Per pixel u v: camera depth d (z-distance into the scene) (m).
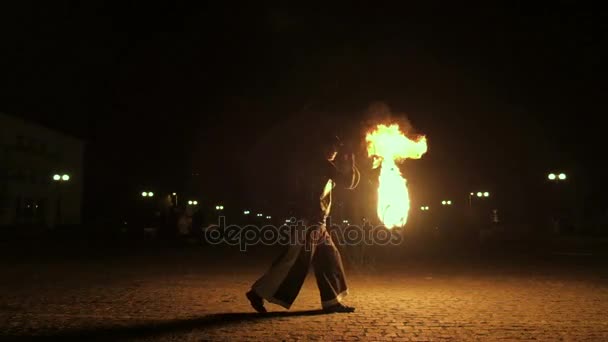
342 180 7.62
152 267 14.55
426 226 43.03
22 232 32.09
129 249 22.62
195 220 29.61
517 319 7.20
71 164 48.81
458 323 6.96
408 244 25.25
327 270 7.54
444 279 11.71
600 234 33.12
